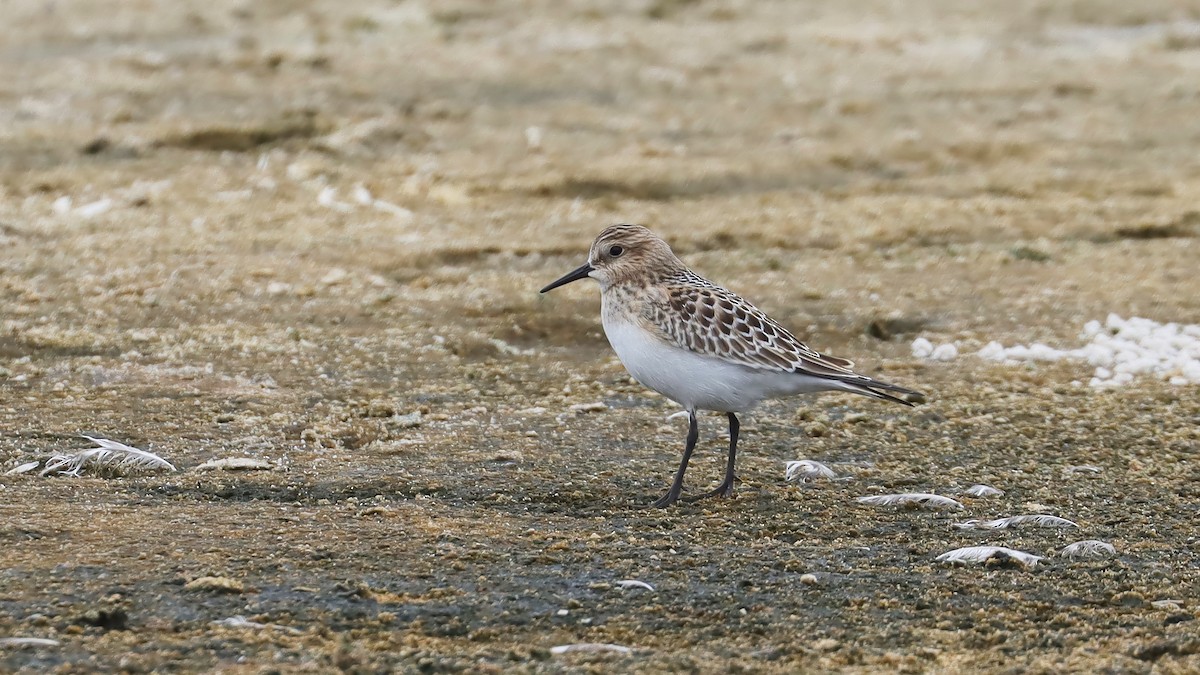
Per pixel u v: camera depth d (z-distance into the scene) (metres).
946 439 12.30
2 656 7.47
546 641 8.04
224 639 7.78
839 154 21.92
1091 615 8.59
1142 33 30.42
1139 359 14.37
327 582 8.63
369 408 12.60
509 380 13.65
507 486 10.80
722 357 10.62
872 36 29.62
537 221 18.81
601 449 11.84
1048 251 18.19
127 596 8.27
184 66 25.20
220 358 13.77
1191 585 9.09
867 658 7.92
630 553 9.39
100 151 20.70
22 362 13.40
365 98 23.73
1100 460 11.85
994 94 25.66
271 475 10.84
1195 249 18.45
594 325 15.27
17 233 17.31
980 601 8.78
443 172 20.41
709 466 11.53
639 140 22.41
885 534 10.01
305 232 17.95
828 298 16.25
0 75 24.31
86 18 28.94
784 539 9.86
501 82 25.22
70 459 10.86
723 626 8.32
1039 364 14.37
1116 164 22.08
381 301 15.61
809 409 12.99
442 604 8.44
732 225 18.92
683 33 29.39
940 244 18.61
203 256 16.80
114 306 15.03
